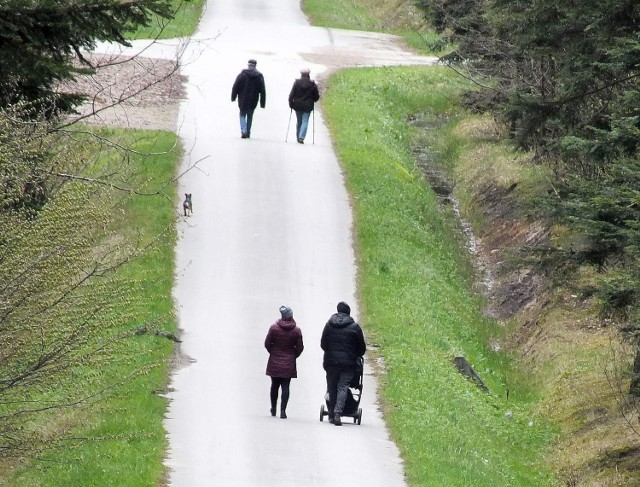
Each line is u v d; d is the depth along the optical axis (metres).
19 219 46.25
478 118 153.88
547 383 91.38
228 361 78.12
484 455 69.75
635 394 72.50
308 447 62.44
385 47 194.25
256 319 87.19
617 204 70.62
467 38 132.88
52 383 49.50
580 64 83.88
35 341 47.19
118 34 53.91
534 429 82.38
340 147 132.12
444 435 69.06
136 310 79.12
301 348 67.75
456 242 121.69
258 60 169.25
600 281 70.06
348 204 114.31
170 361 76.50
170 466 57.81
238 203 109.94
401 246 107.62
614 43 80.56
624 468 73.12
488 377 91.75
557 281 81.12
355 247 104.75
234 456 60.00
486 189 131.62
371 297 94.31
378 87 163.38
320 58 177.12
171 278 92.31
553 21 84.94
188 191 110.75
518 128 94.94
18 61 52.16
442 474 60.53
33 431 52.22
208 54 168.25
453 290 106.12
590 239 76.94
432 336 90.56
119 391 66.38
